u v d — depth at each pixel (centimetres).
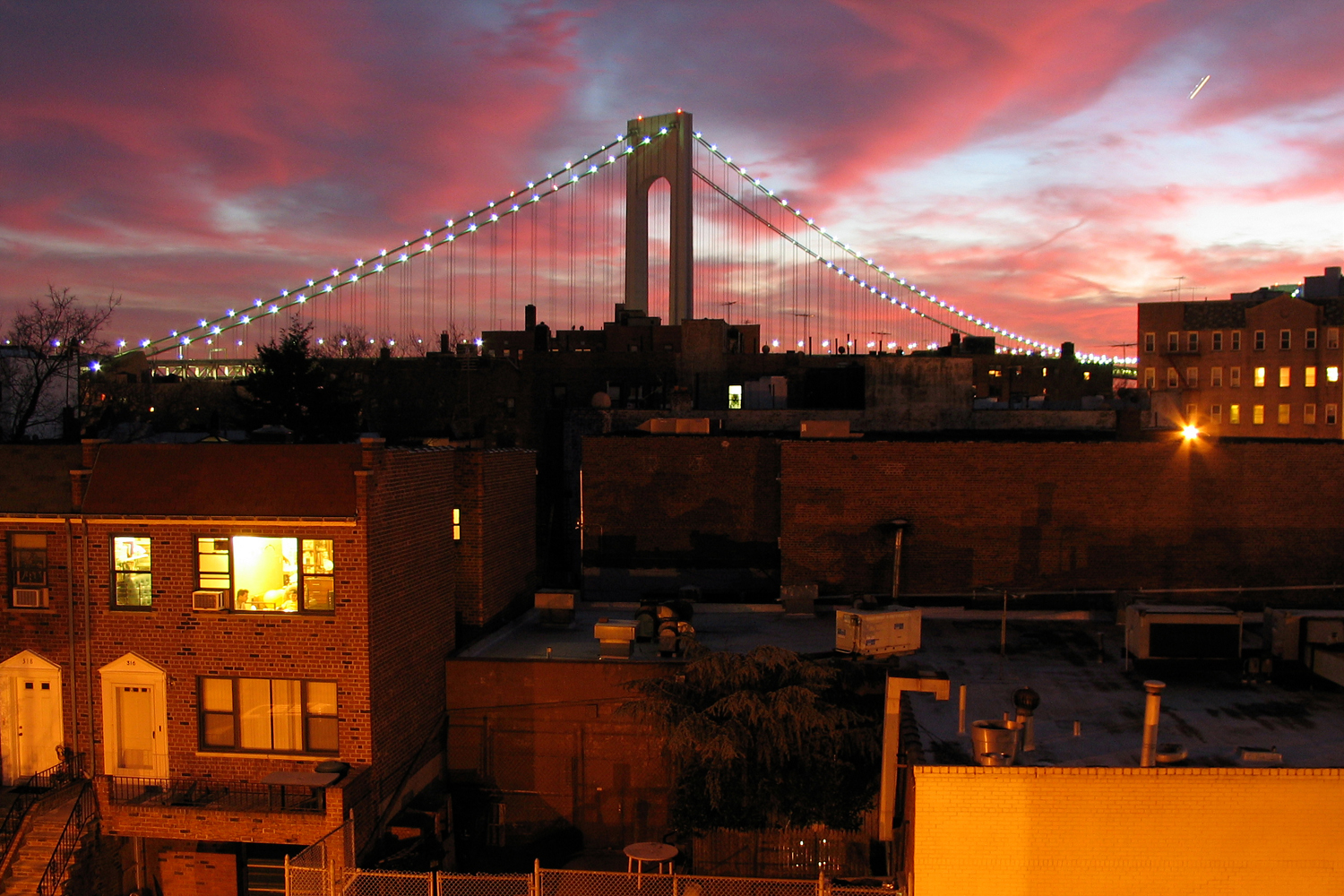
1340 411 9225
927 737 1678
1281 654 1995
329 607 1834
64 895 1748
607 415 4231
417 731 2012
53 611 1902
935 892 1504
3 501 1908
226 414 6234
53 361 4397
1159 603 2627
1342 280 9806
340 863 1680
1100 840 1493
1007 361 9975
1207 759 1565
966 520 2675
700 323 6056
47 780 1897
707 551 2938
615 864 2039
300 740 1844
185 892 1933
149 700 1888
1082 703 1859
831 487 2698
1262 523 2645
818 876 1798
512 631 2470
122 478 1886
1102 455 2658
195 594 1834
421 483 2052
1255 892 1488
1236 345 9712
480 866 2055
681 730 1794
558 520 4144
